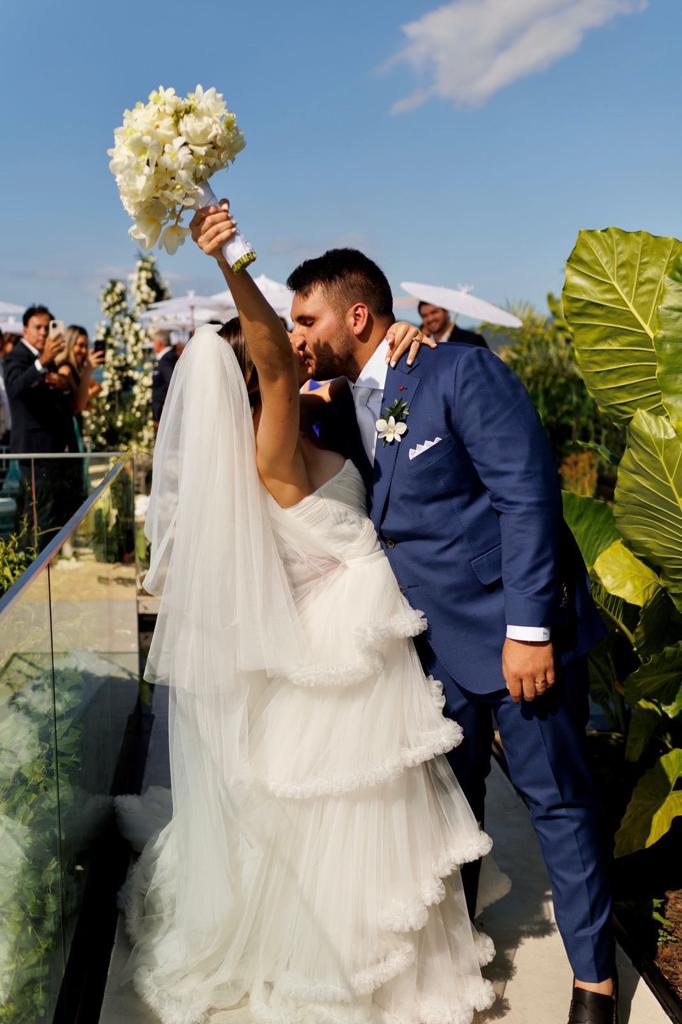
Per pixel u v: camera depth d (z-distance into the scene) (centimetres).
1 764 160
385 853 211
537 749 221
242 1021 219
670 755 268
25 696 179
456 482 219
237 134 183
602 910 221
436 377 215
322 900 212
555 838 223
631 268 284
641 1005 231
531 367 1017
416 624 218
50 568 210
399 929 207
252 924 221
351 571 221
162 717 416
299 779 211
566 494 328
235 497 212
